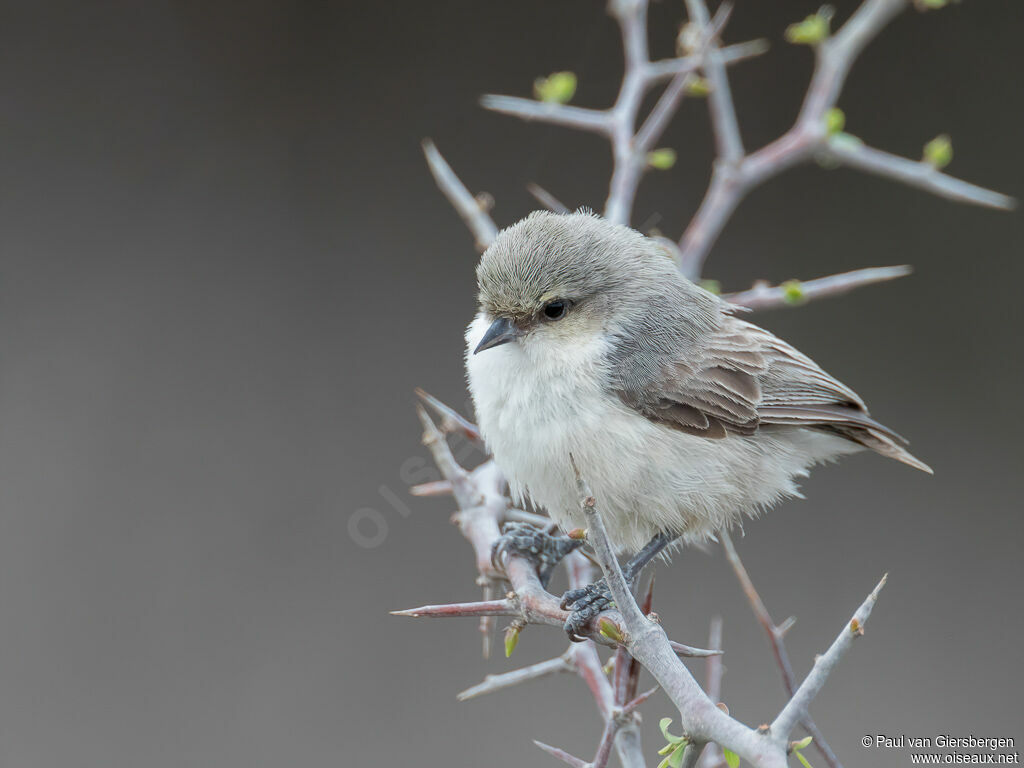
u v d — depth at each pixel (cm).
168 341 1292
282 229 1366
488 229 827
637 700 524
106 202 1354
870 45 1438
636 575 744
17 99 1368
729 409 770
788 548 1184
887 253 1390
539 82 1280
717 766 568
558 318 757
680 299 791
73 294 1307
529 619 520
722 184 858
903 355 1361
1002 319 1355
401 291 1343
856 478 1239
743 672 1091
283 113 1398
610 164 1416
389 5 1430
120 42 1394
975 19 1412
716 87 859
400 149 1403
